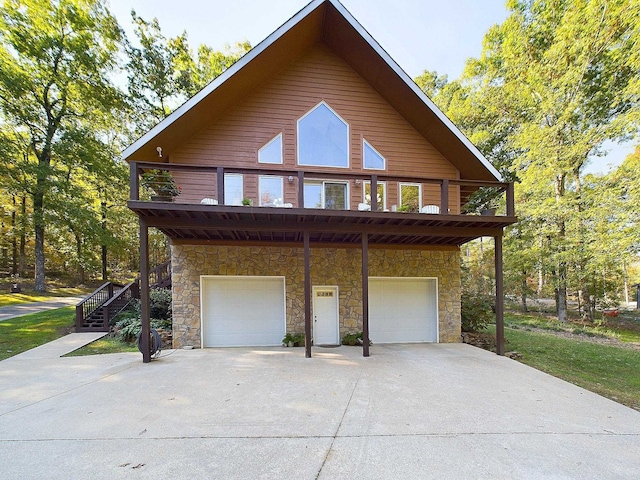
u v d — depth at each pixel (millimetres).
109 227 21469
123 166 18438
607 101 13523
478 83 19062
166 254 24250
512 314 17172
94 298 10258
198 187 7945
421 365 6367
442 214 6891
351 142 8695
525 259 15016
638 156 11781
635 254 11891
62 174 17047
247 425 3717
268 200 8195
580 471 2891
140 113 18109
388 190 8859
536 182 14570
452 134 8281
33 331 9320
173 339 7926
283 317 8484
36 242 18375
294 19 7234
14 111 15539
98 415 3998
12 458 3062
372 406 4285
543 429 3709
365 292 7004
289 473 2807
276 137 8328
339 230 6969
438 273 9164
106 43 16609
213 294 8273
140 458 3053
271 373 5746
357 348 7961
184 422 3799
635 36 11711
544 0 15141
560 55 13992
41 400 4488
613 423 3926
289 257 8523
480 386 5172
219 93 7422
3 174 15641
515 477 2783
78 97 16828
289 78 8438
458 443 3350
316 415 3994
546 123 15102
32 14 15172
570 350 9578
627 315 16188
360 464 2945
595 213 12656
